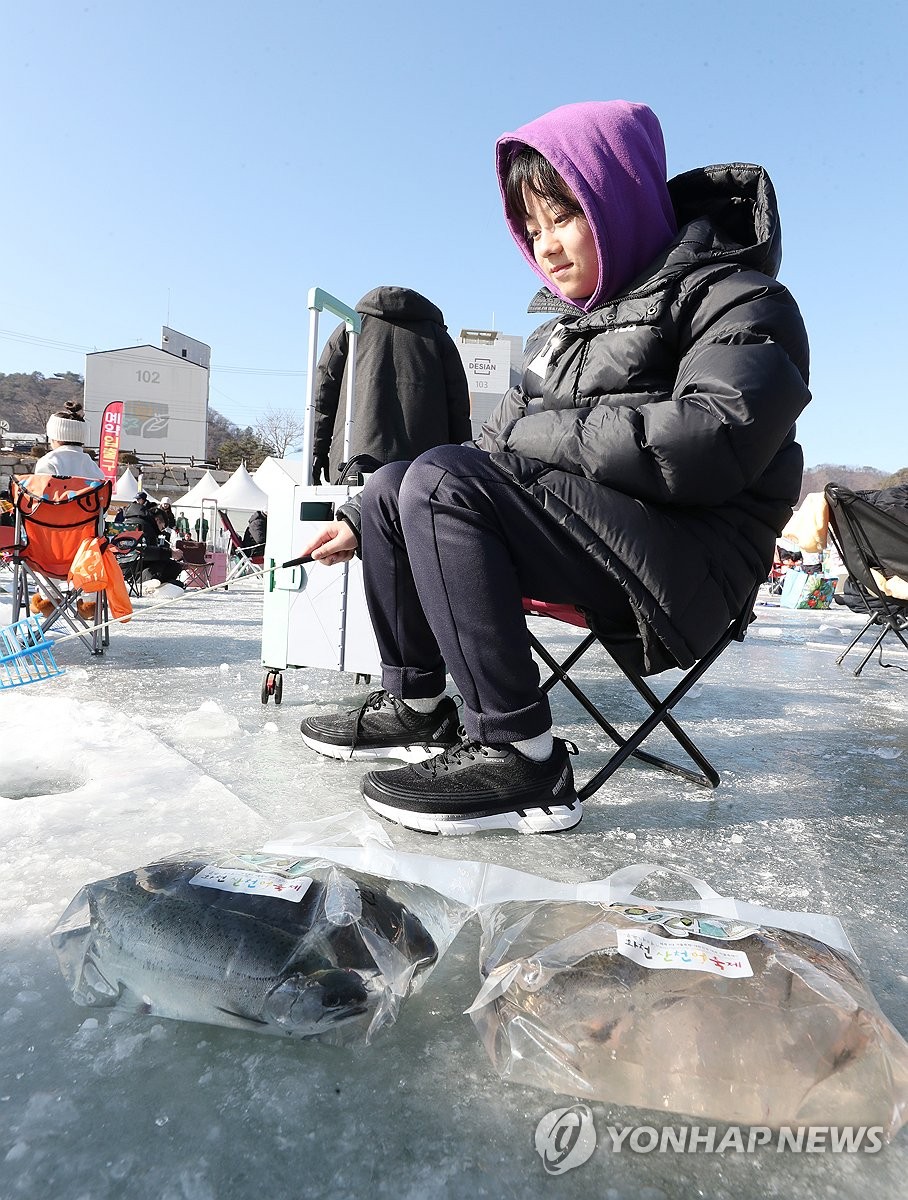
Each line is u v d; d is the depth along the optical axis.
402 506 1.30
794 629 6.34
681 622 1.24
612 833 1.32
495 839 1.26
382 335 3.18
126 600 3.19
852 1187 0.55
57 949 0.75
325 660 2.18
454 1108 0.61
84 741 1.69
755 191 1.45
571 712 2.43
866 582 3.63
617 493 1.23
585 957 0.70
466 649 1.26
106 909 0.76
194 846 1.11
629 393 1.38
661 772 1.76
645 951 0.70
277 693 2.30
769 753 1.97
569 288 1.54
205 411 58.16
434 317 3.27
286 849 0.91
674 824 1.38
